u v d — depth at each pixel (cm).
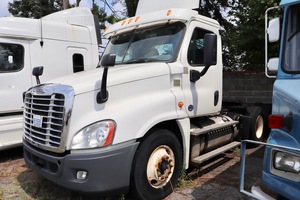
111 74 374
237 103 668
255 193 289
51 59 667
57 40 679
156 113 379
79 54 726
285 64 315
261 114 667
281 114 292
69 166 329
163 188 389
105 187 329
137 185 359
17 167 552
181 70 429
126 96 366
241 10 897
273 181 280
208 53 403
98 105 345
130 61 463
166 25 461
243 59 1016
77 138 332
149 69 397
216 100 506
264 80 845
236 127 598
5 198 408
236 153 605
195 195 404
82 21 750
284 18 327
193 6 496
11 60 607
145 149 366
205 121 507
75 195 410
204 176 475
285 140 279
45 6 2217
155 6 530
